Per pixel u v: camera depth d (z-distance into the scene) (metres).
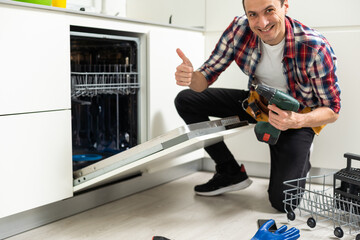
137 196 2.22
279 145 1.97
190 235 1.70
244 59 1.97
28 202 1.66
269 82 1.96
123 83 2.11
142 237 1.68
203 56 2.66
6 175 1.57
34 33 1.62
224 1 2.58
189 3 2.67
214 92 2.19
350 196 1.75
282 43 1.79
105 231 1.74
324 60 1.76
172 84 2.36
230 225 1.80
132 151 1.75
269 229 1.65
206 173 2.70
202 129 1.74
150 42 2.18
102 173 1.80
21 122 1.60
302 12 2.39
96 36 1.92
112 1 2.72
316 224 1.80
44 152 1.70
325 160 2.41
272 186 1.96
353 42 2.28
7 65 1.54
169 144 1.67
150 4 2.79
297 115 1.67
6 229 1.66
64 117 1.77
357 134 2.32
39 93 1.66
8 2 1.51
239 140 2.61
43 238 1.67
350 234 1.65
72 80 1.92
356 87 2.30
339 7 2.30
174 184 2.45
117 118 2.30
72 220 1.86
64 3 1.97
